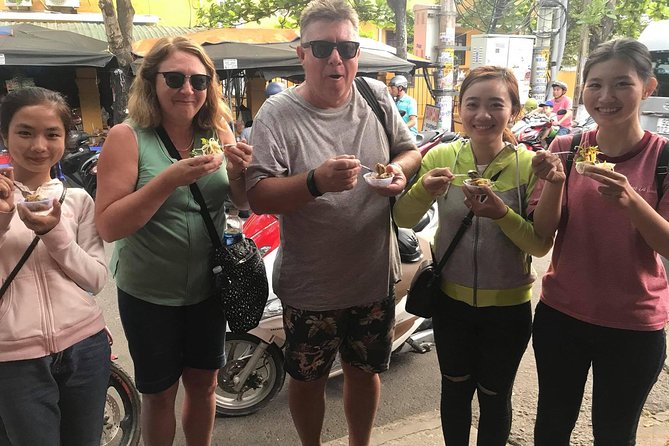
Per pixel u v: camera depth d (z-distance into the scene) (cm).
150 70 215
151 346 227
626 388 204
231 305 231
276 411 339
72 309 194
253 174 217
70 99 1177
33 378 187
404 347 388
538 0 1317
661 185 192
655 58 902
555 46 1384
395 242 256
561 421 223
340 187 197
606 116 197
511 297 227
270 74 916
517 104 227
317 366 248
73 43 956
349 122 230
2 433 200
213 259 231
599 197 199
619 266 198
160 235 218
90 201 210
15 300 185
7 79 1131
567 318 211
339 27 212
